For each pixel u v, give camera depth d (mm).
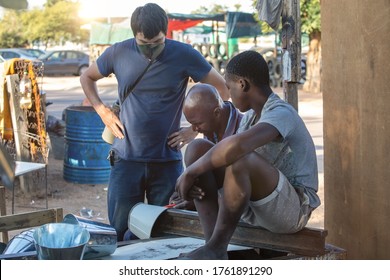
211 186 2830
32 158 7234
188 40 27562
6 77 7062
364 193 3451
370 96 3359
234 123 3125
